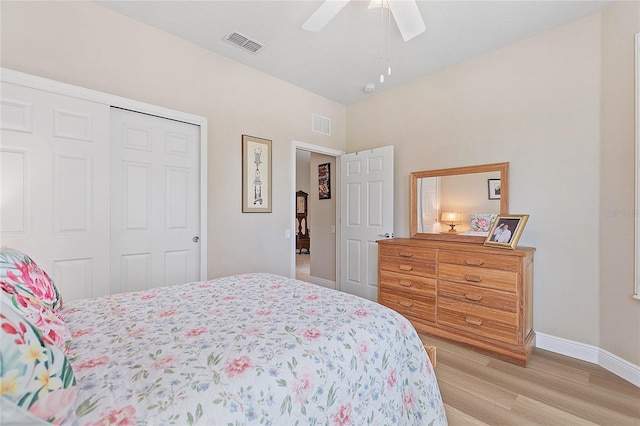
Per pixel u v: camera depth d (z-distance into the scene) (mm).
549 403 1734
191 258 2639
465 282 2445
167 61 2457
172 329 1080
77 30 2029
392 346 1201
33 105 1851
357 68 3047
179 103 2529
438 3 2059
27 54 1845
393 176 3467
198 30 2420
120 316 1217
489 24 2309
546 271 2420
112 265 2215
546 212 2420
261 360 868
